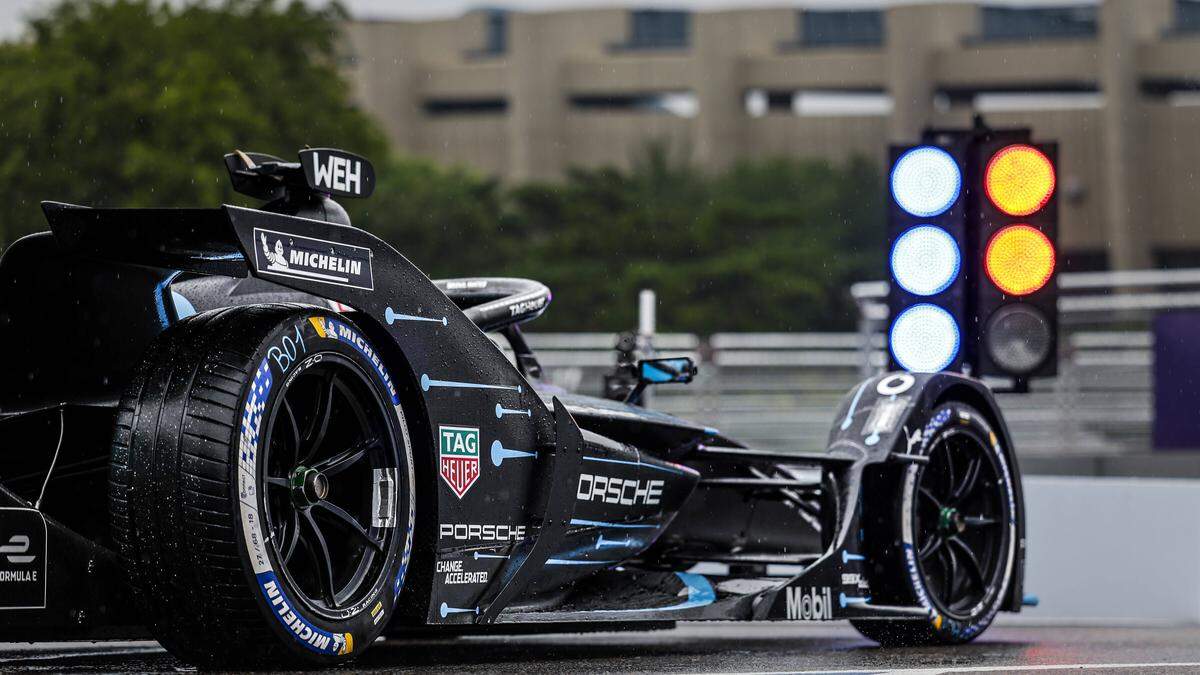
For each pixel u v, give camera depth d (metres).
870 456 7.53
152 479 4.90
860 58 105.31
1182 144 96.75
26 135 39.66
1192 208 96.62
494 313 6.79
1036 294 8.45
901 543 7.50
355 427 5.47
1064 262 99.19
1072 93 103.56
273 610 4.99
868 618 7.43
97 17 43.16
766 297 76.00
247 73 44.75
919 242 8.47
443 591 5.76
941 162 8.45
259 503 4.96
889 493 7.54
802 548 8.71
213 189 39.72
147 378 5.04
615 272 76.50
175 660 6.20
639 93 109.06
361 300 5.37
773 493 8.06
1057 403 22.16
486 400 5.87
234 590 4.90
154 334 5.83
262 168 5.44
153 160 39.31
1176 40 96.81
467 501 5.78
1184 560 11.26
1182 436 19.33
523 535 6.11
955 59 102.38
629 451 6.80
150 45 42.50
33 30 43.34
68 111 39.91
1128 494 11.27
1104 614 11.24
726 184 94.31
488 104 115.62
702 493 8.24
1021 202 8.47
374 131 49.88
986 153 8.49
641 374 7.64
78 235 5.42
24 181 39.44
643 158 99.00
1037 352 8.45
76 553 5.00
